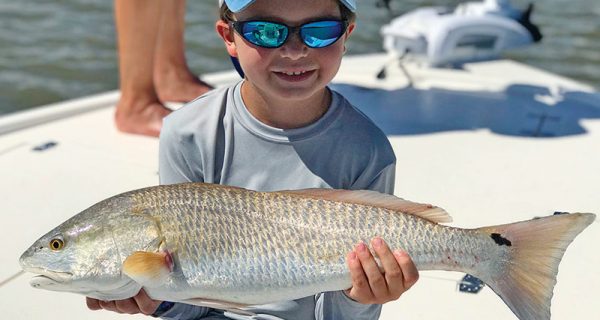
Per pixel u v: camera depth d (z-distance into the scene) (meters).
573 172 1.28
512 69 1.76
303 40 0.70
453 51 1.62
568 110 1.53
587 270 1.02
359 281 0.66
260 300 0.68
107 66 2.69
